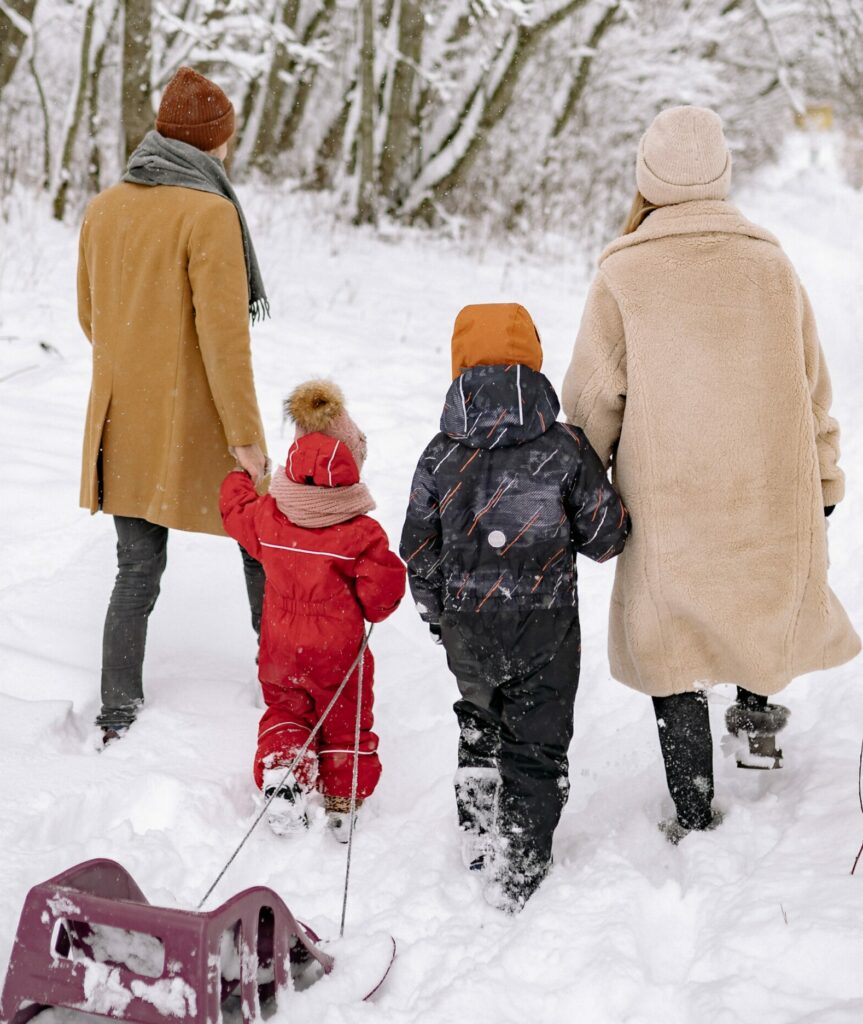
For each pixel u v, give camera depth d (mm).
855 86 19922
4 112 14086
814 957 2271
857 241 15125
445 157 16375
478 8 15023
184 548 4781
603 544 2816
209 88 3553
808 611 2863
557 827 3117
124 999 2043
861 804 2820
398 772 3477
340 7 16516
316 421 3178
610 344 2828
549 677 2789
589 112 17844
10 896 2531
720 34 17703
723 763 3326
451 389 2820
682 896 2617
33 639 3943
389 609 3162
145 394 3486
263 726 3152
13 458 5367
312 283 10898
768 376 2775
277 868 2906
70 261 9516
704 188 2842
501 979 2357
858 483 5805
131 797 3068
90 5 11945
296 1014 2238
